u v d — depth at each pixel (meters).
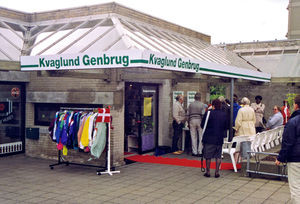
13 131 10.21
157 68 6.43
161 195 6.36
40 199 6.13
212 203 5.86
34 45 8.88
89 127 7.96
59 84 9.64
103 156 8.88
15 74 9.88
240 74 9.82
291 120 4.93
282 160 4.98
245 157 8.05
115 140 8.86
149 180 7.52
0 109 9.82
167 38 10.03
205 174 7.82
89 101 9.12
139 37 8.12
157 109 11.43
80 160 9.28
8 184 7.19
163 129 11.41
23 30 10.28
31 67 7.46
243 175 7.77
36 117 10.38
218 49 13.97
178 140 11.58
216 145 7.64
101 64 6.55
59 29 9.53
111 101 8.79
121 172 8.30
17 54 8.59
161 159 9.95
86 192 6.58
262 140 8.74
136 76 8.55
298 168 4.86
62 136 8.37
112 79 8.76
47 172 8.36
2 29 9.40
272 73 14.31
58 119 8.56
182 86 11.95
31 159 10.00
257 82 12.59
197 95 10.57
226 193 6.45
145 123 10.84
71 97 9.42
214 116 7.59
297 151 4.86
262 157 8.09
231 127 9.67
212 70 8.42
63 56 7.02
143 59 6.03
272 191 6.55
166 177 7.79
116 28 8.14
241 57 15.56
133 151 10.92
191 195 6.34
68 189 6.80
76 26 9.52
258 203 5.84
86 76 8.11
